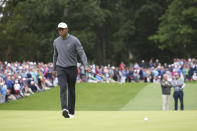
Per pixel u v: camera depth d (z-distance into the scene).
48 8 190.50
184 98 108.88
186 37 193.25
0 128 26.30
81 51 33.53
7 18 181.00
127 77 138.12
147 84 123.00
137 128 25.20
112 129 24.91
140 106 103.06
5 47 174.50
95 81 128.00
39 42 190.75
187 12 189.00
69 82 34.28
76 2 194.25
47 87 118.88
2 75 102.75
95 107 103.50
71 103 34.75
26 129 25.58
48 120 32.31
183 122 28.67
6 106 98.25
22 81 108.31
